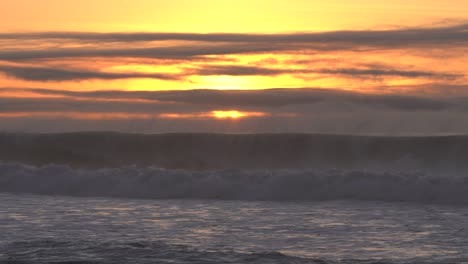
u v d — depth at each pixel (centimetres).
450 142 10788
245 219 6800
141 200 8319
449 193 8156
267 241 5716
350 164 10856
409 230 6172
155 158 11425
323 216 6994
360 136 11125
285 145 11306
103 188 8912
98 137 11675
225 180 8781
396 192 8288
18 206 7575
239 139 11475
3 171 9306
